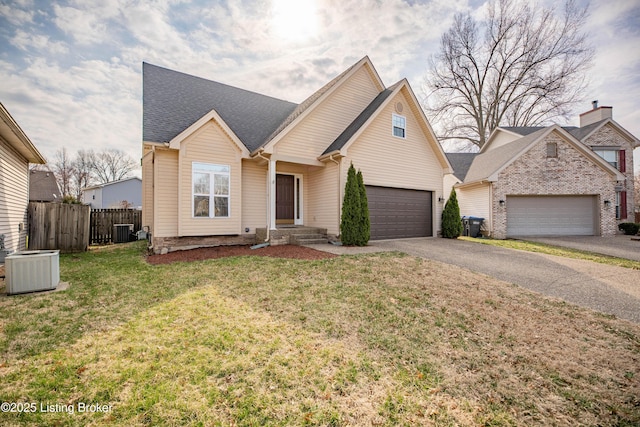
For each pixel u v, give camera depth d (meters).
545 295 5.19
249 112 12.61
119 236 13.82
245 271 6.40
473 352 3.28
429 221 13.16
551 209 14.99
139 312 4.18
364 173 10.91
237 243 10.41
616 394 2.62
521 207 14.99
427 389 2.62
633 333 3.79
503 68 25.88
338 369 2.86
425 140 12.86
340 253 8.24
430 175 13.02
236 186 9.95
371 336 3.58
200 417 2.22
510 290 5.41
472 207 16.56
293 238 10.20
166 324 3.78
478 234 15.31
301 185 12.08
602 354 3.29
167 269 6.72
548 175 14.70
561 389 2.68
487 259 8.04
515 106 26.52
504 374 2.89
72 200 27.00
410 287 5.41
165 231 9.09
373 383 2.67
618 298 5.07
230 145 9.84
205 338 3.40
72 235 10.17
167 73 12.07
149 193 10.96
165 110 10.24
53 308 4.35
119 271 6.63
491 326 3.95
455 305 4.63
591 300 4.98
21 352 3.10
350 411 2.31
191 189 9.16
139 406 2.32
